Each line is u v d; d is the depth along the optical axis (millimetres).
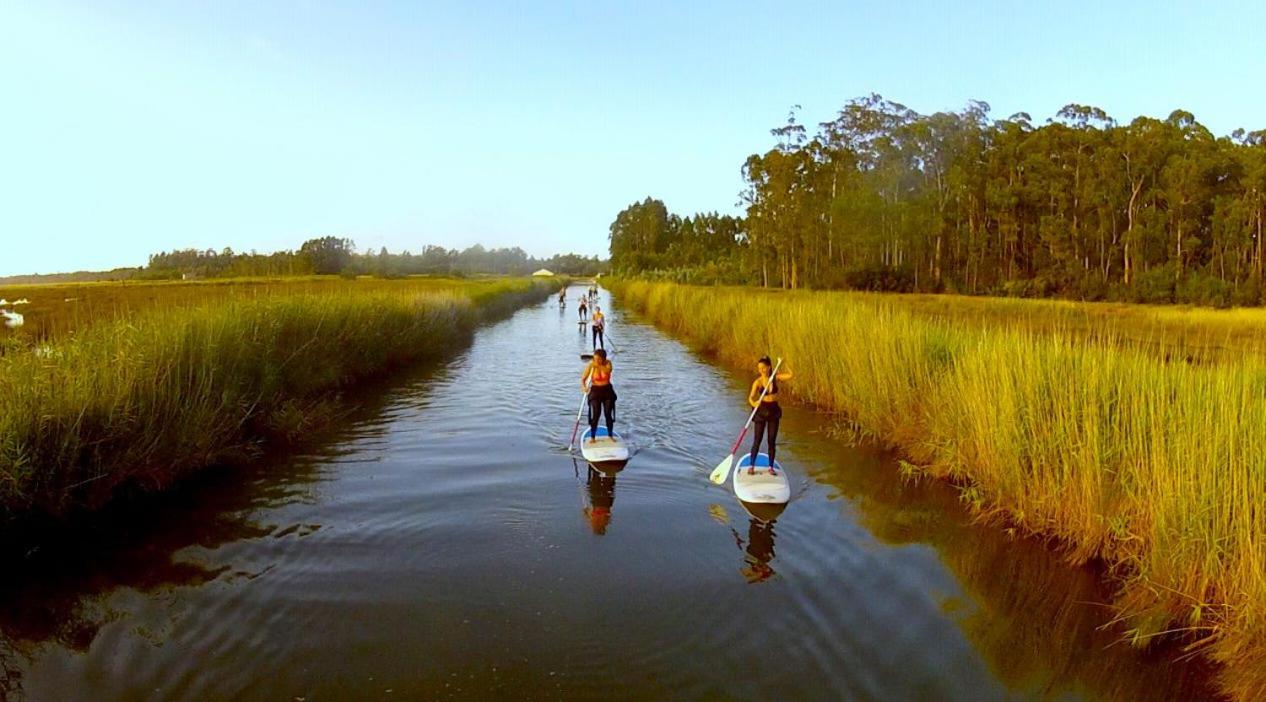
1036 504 6887
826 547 6750
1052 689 4512
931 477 8875
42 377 7160
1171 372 7152
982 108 62938
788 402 13922
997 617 5410
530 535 7023
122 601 5617
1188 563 5090
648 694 4438
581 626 5254
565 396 14633
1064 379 7645
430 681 4559
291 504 7840
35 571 6109
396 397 14484
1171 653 4898
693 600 5668
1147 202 54375
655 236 123250
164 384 8477
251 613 5438
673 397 14320
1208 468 5266
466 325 28844
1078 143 58125
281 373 12195
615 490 8453
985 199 59531
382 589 5840
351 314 17078
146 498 7918
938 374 9961
